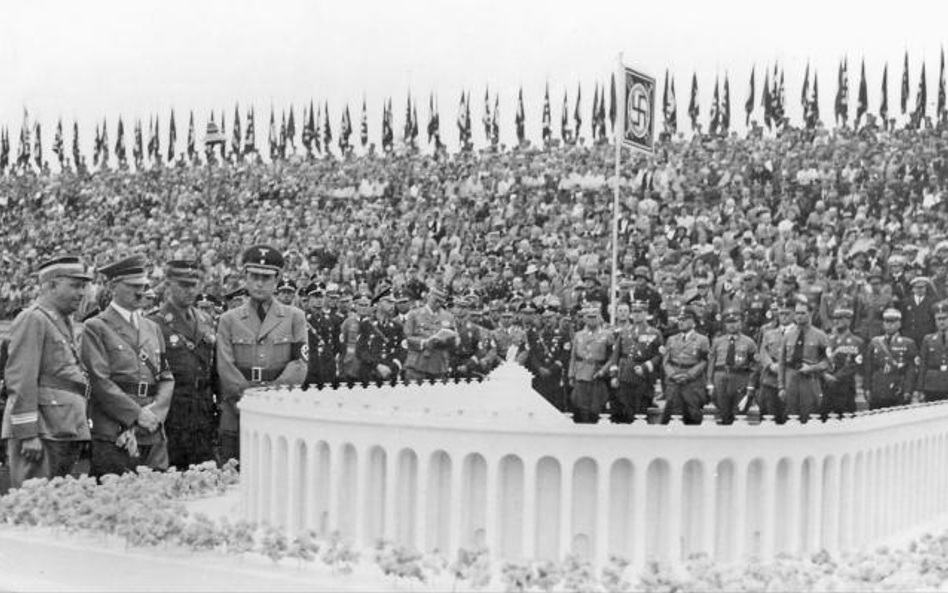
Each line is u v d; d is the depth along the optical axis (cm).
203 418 1353
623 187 4147
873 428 952
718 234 3291
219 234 5519
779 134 4131
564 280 3219
